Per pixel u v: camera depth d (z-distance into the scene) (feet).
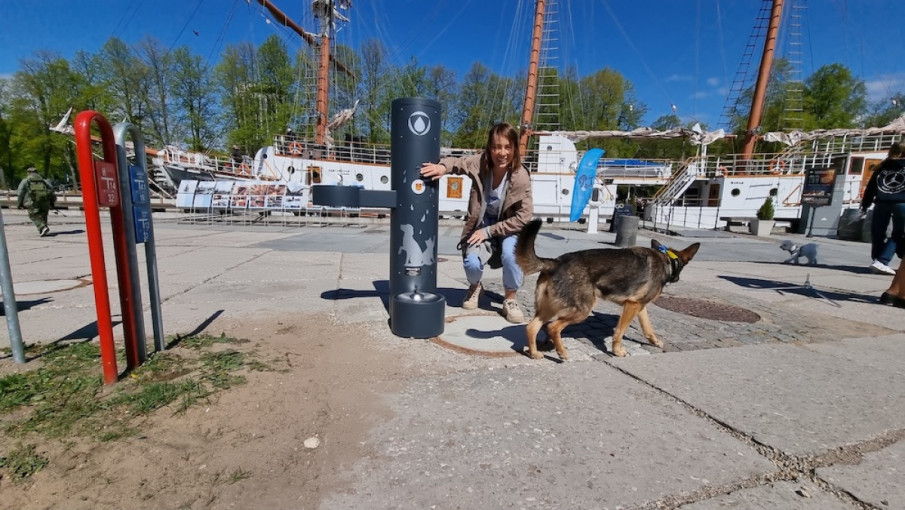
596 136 74.18
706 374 9.91
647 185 87.66
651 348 11.73
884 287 21.27
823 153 71.05
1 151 128.16
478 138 151.84
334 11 81.76
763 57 77.20
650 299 11.19
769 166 73.56
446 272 23.29
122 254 8.75
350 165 67.21
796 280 22.91
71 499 5.39
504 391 8.81
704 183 74.64
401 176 11.94
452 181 67.15
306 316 13.91
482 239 12.85
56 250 28.71
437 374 9.60
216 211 58.08
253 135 133.80
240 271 22.03
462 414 7.81
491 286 19.63
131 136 9.14
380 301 15.98
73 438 6.66
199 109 142.00
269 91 141.90
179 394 8.11
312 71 91.35
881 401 8.66
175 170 71.46
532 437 7.10
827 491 5.84
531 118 78.79
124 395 8.00
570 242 40.78
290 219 56.59
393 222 12.31
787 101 111.55
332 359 10.30
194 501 5.43
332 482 5.87
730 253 35.35
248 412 7.63
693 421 7.72
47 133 126.82
